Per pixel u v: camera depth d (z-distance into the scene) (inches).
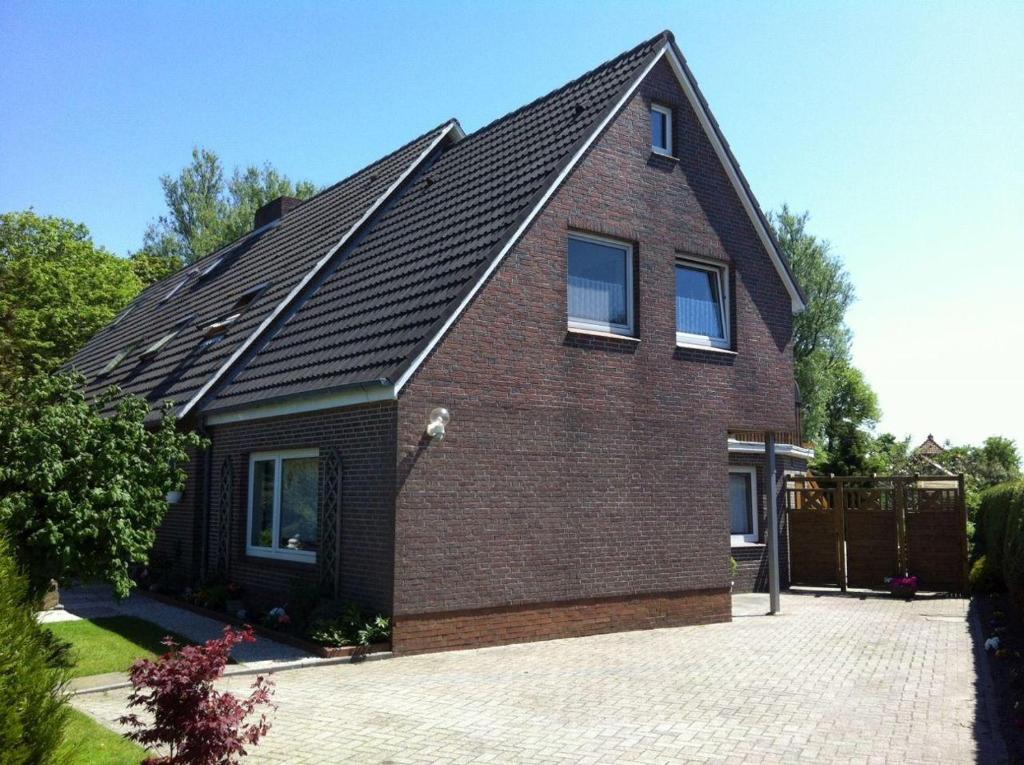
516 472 467.8
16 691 162.1
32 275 1262.3
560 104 608.4
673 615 533.3
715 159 603.2
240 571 544.1
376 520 433.1
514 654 431.2
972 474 1796.3
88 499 374.3
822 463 1148.5
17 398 400.2
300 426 498.6
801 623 559.5
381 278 554.9
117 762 246.8
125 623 479.5
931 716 319.0
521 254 482.0
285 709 319.3
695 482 554.6
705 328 594.2
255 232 960.9
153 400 624.7
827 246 1792.6
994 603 645.9
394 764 257.3
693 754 269.1
